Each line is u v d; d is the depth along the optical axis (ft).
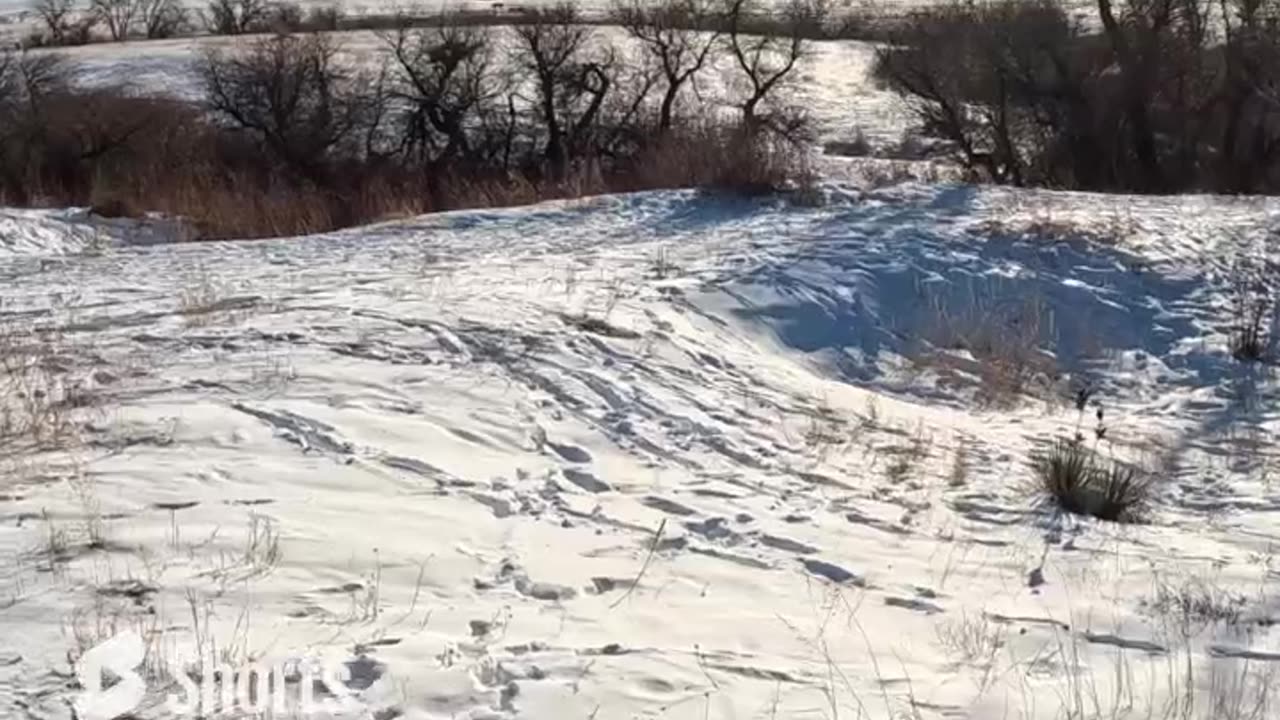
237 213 62.75
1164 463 29.27
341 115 147.95
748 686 14.57
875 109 149.59
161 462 19.97
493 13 172.45
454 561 17.33
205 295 34.09
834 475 24.63
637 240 45.09
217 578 15.71
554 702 13.61
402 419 23.53
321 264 40.88
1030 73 114.11
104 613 14.44
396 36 164.76
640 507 21.08
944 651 16.35
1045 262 44.11
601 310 33.78
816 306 38.37
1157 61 109.50
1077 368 38.14
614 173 71.31
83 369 25.95
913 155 127.44
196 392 24.25
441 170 145.48
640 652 15.16
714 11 161.07
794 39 151.12
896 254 42.93
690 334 33.55
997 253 44.37
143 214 65.10
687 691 14.26
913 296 40.57
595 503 20.95
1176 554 21.70
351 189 113.39
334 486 19.74
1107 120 110.83
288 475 19.95
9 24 274.57
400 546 17.57
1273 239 47.47
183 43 192.75
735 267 40.19
